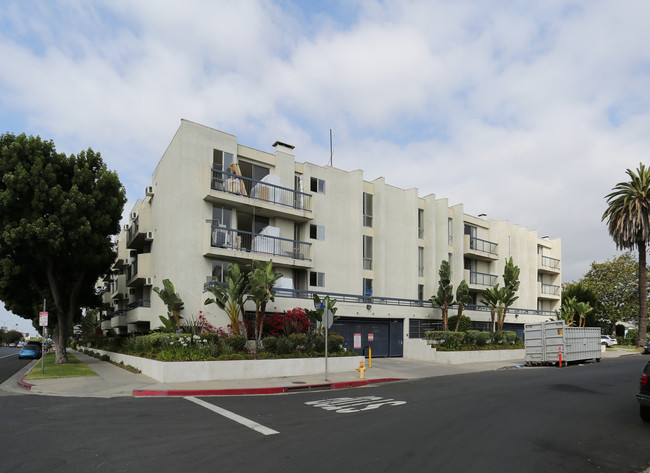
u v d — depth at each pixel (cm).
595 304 4575
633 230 3844
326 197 2797
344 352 2100
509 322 3581
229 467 627
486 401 1215
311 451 707
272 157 2589
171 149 2403
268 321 2108
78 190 2258
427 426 892
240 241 2339
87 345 4541
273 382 1595
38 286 2548
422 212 3331
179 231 2195
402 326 2812
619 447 759
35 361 3378
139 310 2612
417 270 3102
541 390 1438
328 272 2731
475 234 3834
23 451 703
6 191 2059
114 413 1026
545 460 677
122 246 3562
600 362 2752
